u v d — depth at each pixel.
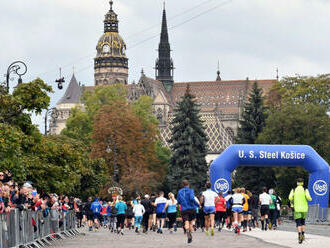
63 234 97.88
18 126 90.62
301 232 73.31
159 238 89.44
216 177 146.75
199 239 82.81
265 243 73.50
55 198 87.94
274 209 108.56
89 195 175.25
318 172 147.75
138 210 108.69
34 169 93.00
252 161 147.12
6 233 54.66
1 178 58.44
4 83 94.50
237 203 95.19
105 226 155.25
